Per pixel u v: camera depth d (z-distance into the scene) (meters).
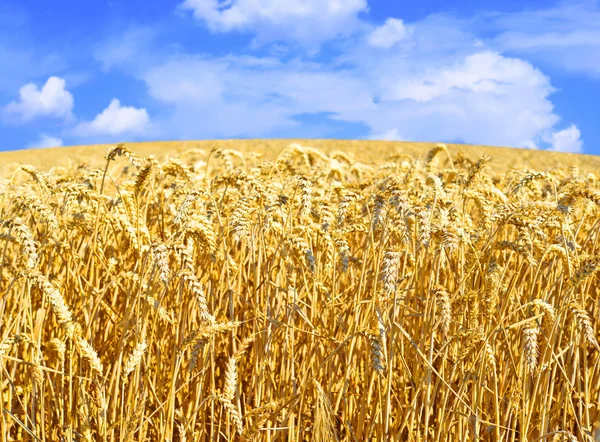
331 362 3.18
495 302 3.22
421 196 4.04
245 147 52.69
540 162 35.38
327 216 4.00
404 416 3.05
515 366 3.32
